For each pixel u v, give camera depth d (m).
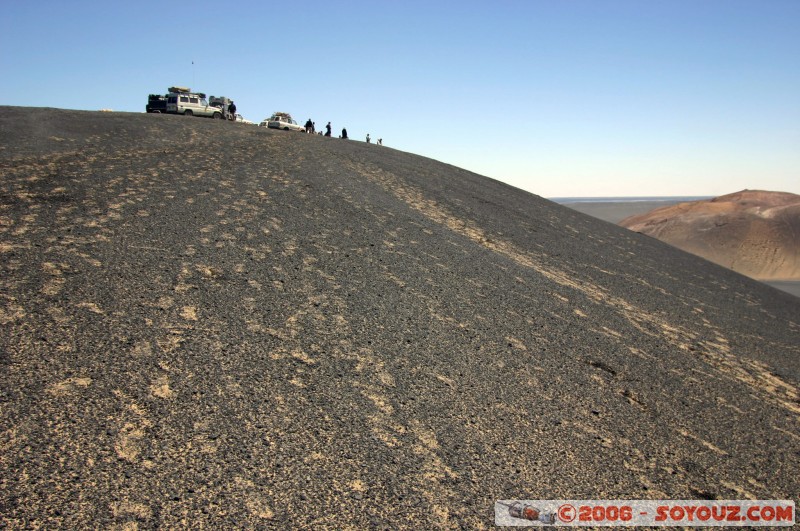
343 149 21.50
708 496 5.08
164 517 3.41
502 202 19.58
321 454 4.33
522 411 5.69
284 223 10.38
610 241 18.72
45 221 8.50
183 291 6.84
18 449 3.75
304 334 6.34
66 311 5.81
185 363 5.24
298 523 3.58
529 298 9.52
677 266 18.06
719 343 10.53
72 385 4.58
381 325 7.01
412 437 4.82
